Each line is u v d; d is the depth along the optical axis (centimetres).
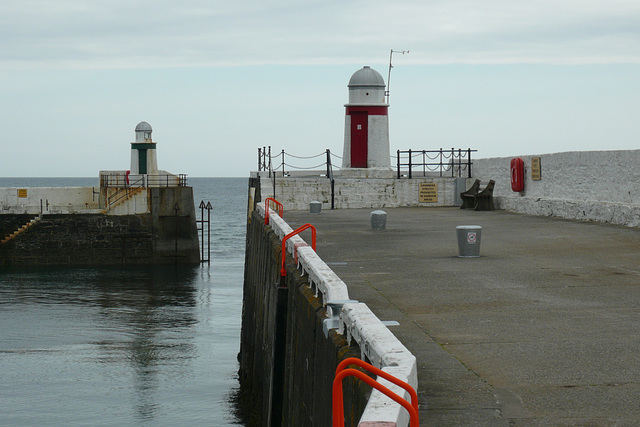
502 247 1681
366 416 466
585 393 659
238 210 13312
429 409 625
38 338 2839
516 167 2730
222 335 2975
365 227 2225
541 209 2520
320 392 870
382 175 3497
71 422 1891
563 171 2445
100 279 4656
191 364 2497
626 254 1518
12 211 5422
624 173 2083
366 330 649
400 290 1177
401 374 522
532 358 775
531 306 1038
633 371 721
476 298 1103
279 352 1288
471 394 662
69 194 5566
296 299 1153
